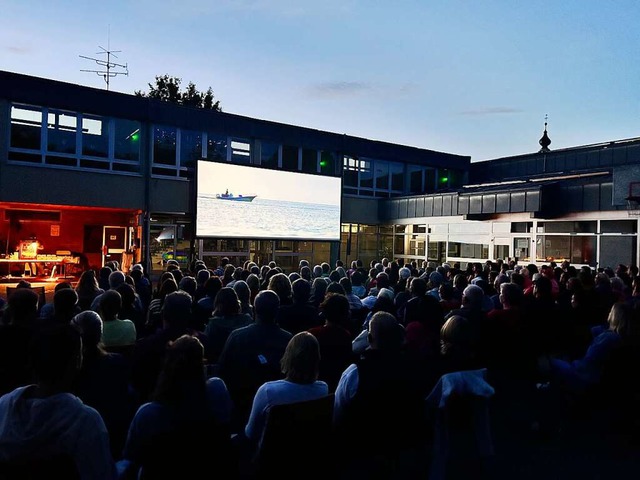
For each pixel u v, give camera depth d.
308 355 3.19
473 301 5.44
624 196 14.15
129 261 17.95
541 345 5.44
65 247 18.44
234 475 2.35
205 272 8.45
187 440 2.22
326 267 11.56
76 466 2.21
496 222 18.11
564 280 9.10
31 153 15.05
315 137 20.89
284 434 2.79
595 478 4.33
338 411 3.43
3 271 17.42
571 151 21.59
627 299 7.37
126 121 16.75
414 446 3.55
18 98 14.66
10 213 17.52
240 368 4.03
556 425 5.30
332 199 19.36
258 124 19.34
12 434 2.12
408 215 21.64
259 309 4.15
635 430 5.05
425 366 3.56
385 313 3.56
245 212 16.78
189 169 15.91
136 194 16.91
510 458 4.70
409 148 23.86
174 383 2.36
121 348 4.35
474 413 3.68
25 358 3.36
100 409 3.28
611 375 5.00
